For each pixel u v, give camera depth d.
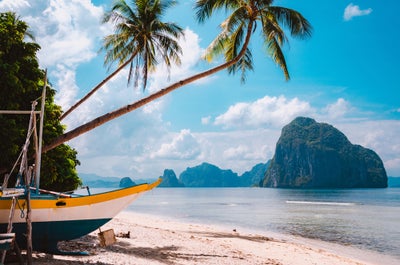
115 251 9.65
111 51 18.67
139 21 17.56
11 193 6.56
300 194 153.88
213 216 38.53
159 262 8.92
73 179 13.81
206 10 16.50
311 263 12.66
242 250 13.52
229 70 17.72
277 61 17.50
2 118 9.65
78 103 16.48
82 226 7.93
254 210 50.75
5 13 10.72
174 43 17.34
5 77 9.70
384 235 24.73
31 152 10.61
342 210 52.97
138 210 49.03
